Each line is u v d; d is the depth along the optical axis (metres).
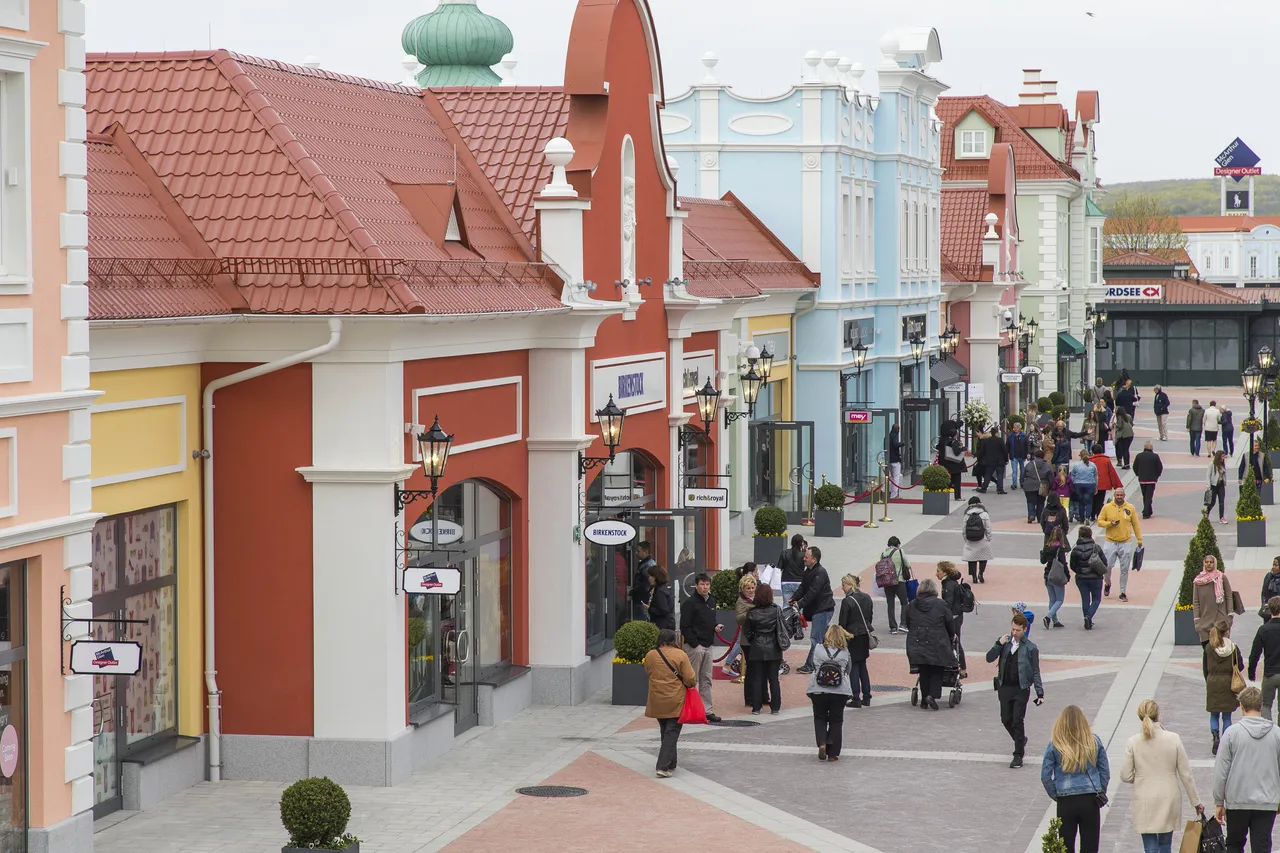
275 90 30.02
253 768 27.52
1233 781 21.33
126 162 27.97
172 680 27.17
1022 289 107.06
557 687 33.66
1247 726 21.34
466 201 33.03
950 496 63.50
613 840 24.17
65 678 21.09
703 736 30.95
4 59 19.48
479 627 32.06
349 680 27.33
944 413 74.44
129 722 26.02
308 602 27.36
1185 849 20.22
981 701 33.78
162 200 27.50
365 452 27.09
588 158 33.78
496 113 35.69
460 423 30.16
